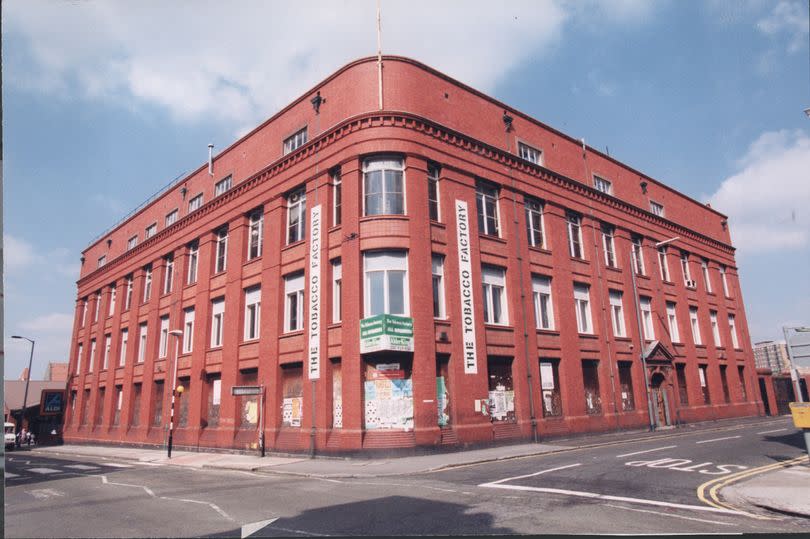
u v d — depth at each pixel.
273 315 23.03
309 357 20.78
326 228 21.39
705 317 35.69
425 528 7.67
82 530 8.41
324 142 22.31
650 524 7.62
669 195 36.75
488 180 23.62
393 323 18.34
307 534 7.59
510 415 21.58
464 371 19.94
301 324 22.16
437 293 20.58
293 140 24.84
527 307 23.48
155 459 22.70
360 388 18.59
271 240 24.23
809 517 8.16
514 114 26.28
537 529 7.39
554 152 28.08
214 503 10.51
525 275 23.94
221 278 27.23
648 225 33.09
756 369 40.00
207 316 27.58
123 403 33.94
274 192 24.70
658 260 33.16
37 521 9.34
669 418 29.05
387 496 10.40
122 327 36.88
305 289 21.86
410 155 20.66
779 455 14.93
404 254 19.98
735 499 9.50
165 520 8.98
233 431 23.77
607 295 28.08
